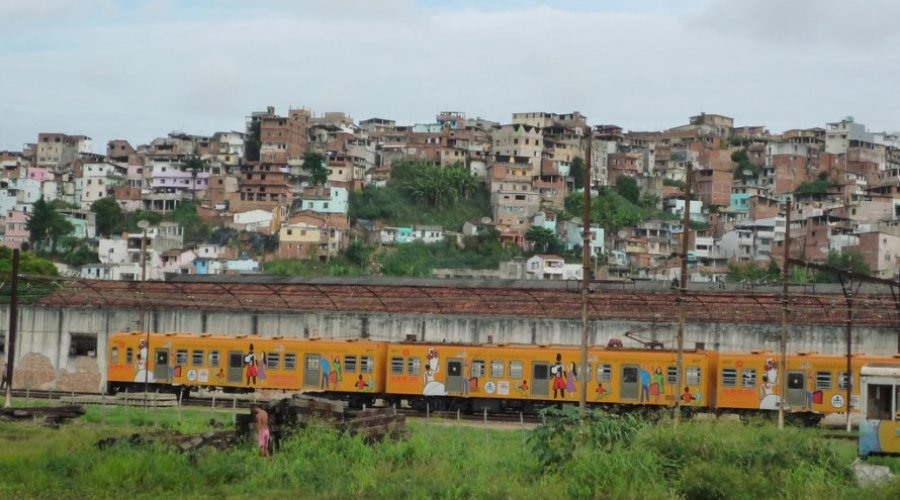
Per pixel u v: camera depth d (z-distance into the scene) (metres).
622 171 198.38
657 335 63.44
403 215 172.75
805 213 167.25
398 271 151.12
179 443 34.94
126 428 41.50
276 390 59.88
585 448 33.38
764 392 53.25
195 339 60.25
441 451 35.59
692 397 53.59
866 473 33.09
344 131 198.62
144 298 69.88
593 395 54.72
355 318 67.62
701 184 190.25
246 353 59.31
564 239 165.00
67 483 31.02
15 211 162.25
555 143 193.25
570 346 56.78
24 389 67.69
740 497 30.22
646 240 167.00
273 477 32.44
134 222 168.00
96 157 189.12
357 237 163.38
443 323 66.38
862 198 168.38
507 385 56.00
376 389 57.53
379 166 195.12
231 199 169.00
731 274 145.75
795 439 34.25
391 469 33.62
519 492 30.52
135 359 61.03
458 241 162.88
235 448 35.12
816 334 61.31
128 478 31.38
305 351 58.56
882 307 59.28
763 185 194.88
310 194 170.25
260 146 190.38
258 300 70.12
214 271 143.88
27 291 71.38
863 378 38.66
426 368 57.09
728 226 174.00
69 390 68.12
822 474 31.94
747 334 62.44
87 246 156.12
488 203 179.62
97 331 68.62
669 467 32.28
